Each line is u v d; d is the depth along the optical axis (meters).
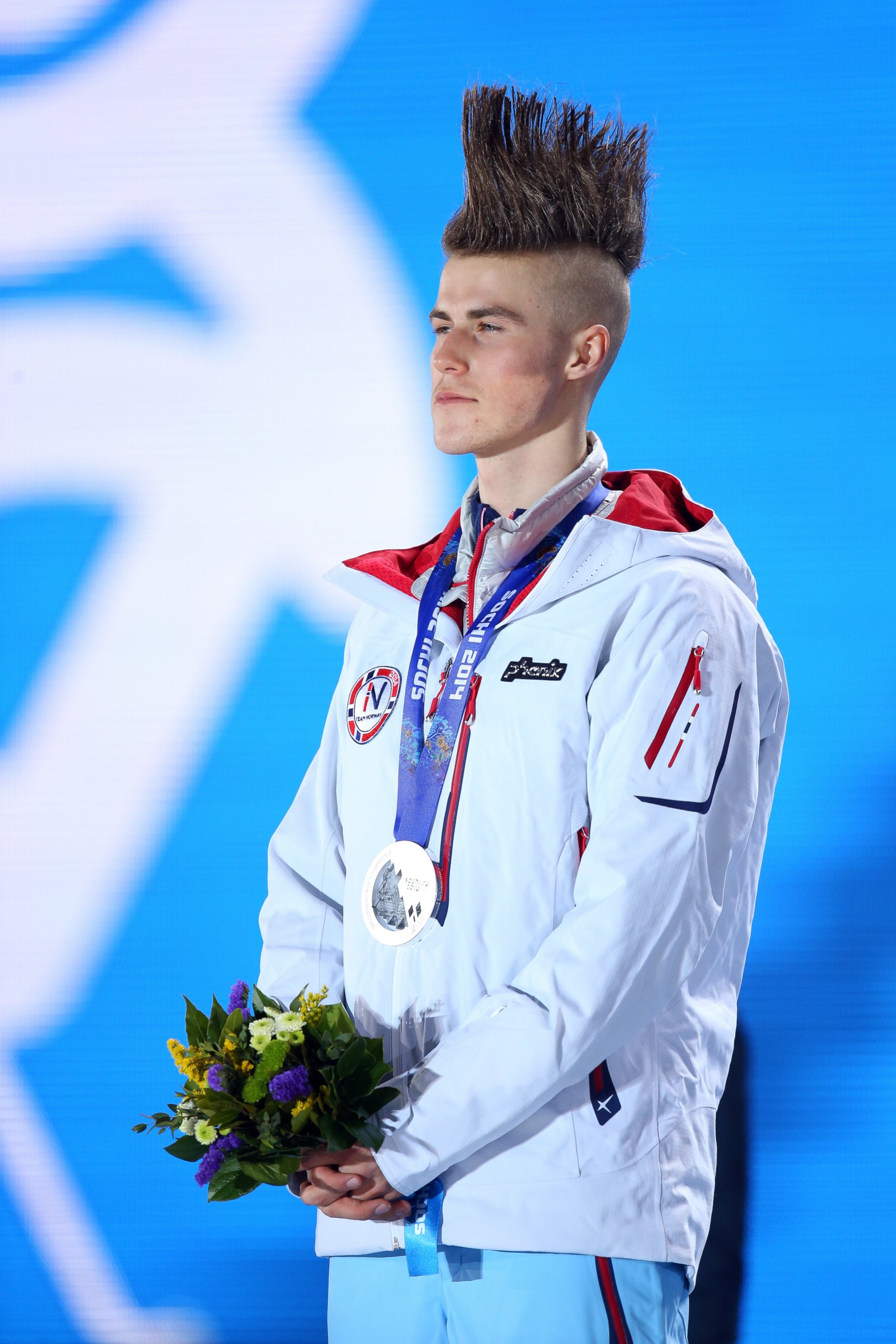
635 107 11.38
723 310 11.20
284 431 11.73
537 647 5.71
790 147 11.21
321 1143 5.12
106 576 11.80
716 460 11.16
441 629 6.10
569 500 6.03
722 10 11.32
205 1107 5.11
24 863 11.68
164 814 11.64
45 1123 11.51
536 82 11.53
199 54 11.95
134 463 11.84
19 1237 11.45
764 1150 10.53
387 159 11.77
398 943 5.59
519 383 5.95
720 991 5.93
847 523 10.99
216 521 11.75
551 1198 5.14
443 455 11.61
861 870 10.70
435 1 11.73
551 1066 5.02
